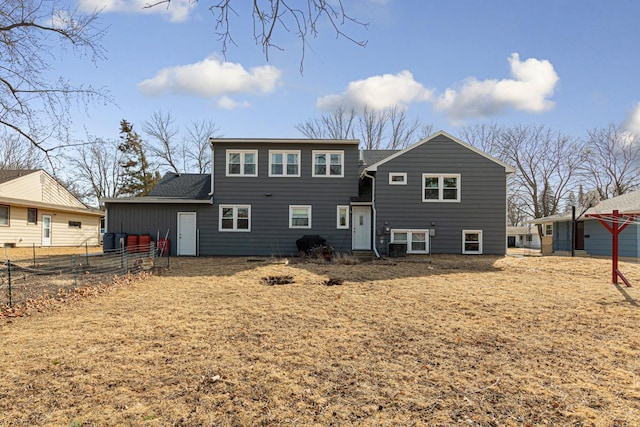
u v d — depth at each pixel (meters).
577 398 3.23
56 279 9.50
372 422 2.86
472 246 16.14
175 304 6.81
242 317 5.89
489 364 4.01
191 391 3.36
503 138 33.88
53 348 4.45
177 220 17.03
